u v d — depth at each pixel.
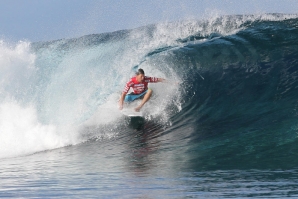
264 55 42.03
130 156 25.88
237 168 18.84
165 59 45.16
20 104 42.28
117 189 14.86
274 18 49.31
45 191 14.99
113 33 55.62
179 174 18.11
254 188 14.06
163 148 27.27
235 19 50.41
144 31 53.16
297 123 27.48
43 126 36.03
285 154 21.23
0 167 25.84
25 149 32.88
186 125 33.22
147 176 18.03
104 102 40.50
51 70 47.31
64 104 41.53
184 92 39.47
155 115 37.16
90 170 21.33
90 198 13.20
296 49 41.81
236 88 37.59
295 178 15.64
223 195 13.05
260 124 29.08
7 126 36.03
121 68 45.66
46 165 25.05
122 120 37.19
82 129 36.28
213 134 29.02
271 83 36.50
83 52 50.81
